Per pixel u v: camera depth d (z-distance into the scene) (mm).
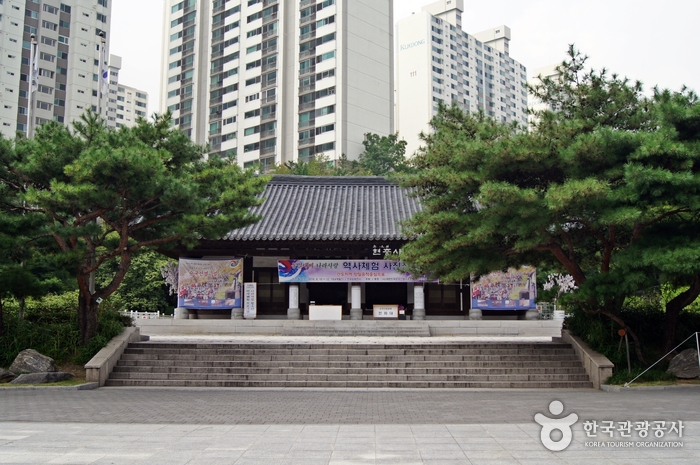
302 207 34219
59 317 20844
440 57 111062
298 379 18547
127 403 14367
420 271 20172
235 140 82062
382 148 68188
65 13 76312
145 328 30859
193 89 87125
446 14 119812
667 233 17219
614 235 18734
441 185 19406
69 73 76438
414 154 20703
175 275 37344
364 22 76125
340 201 35125
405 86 110875
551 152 17094
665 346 19172
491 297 32188
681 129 16906
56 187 15961
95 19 78688
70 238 18969
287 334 30500
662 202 15961
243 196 20047
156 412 12898
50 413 12641
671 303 19312
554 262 21609
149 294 43156
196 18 87875
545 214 16438
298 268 32250
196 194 18094
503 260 19312
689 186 15625
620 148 16578
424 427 10891
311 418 12125
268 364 19359
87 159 16109
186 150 20312
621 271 16672
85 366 17984
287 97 78188
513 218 16625
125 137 18234
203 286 32375
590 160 16875
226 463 8188
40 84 73875
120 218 19094
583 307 19125
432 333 30797
